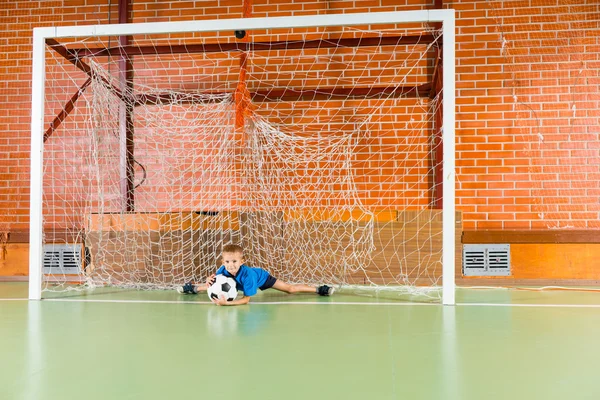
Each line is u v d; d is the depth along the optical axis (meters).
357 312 3.08
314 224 4.40
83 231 4.73
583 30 4.82
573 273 4.52
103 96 4.73
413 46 4.90
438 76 4.18
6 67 5.21
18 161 5.20
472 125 4.88
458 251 4.55
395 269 4.32
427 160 4.86
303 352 2.07
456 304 3.40
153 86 5.07
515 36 4.87
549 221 4.78
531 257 4.55
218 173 4.84
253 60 5.02
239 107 4.34
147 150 4.94
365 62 4.95
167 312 3.08
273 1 5.06
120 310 3.16
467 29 4.91
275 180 4.82
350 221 4.37
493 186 4.84
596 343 2.26
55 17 5.23
